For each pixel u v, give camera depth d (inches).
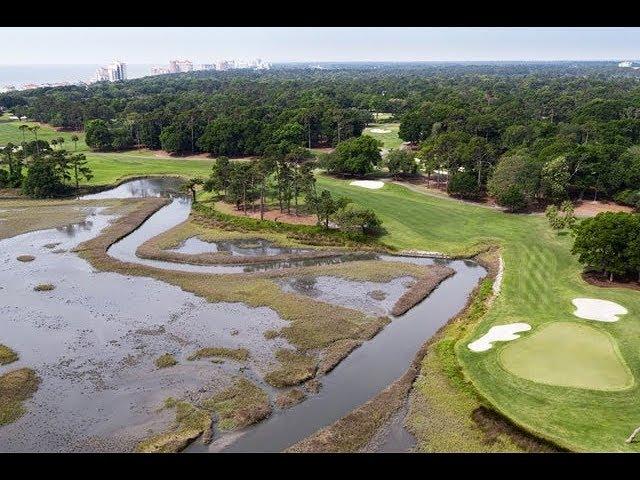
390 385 1720.0
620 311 2112.5
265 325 2142.0
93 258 2883.9
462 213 3523.6
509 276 2529.5
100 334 2084.2
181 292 2469.2
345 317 2207.2
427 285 2527.1
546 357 1796.3
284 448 1443.2
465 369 1780.3
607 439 1402.6
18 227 3420.3
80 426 1540.4
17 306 2330.2
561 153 3747.5
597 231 2356.1
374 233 3189.0
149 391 1705.2
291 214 3567.9
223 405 1627.7
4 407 1625.2
